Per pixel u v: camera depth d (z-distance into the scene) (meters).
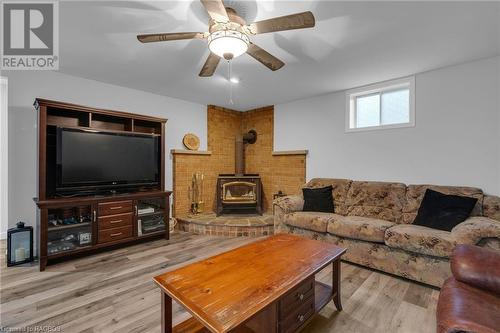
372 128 3.52
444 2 1.77
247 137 5.09
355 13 1.91
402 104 3.36
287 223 3.37
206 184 4.71
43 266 2.58
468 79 2.78
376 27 2.10
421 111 3.10
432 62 2.79
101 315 1.83
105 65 2.91
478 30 2.13
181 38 1.78
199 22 2.04
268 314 1.43
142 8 1.86
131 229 3.29
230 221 3.98
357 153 3.67
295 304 1.51
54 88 3.13
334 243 2.94
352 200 3.34
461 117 2.82
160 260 2.86
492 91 2.64
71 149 2.94
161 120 3.73
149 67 2.97
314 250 1.92
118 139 3.33
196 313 1.14
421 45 2.40
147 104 3.96
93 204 2.96
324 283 2.25
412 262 2.37
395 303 2.03
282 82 3.46
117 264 2.74
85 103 3.35
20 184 2.96
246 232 3.79
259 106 4.90
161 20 2.01
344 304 2.02
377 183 3.27
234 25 1.66
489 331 1.05
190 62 2.82
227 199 4.55
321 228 3.01
